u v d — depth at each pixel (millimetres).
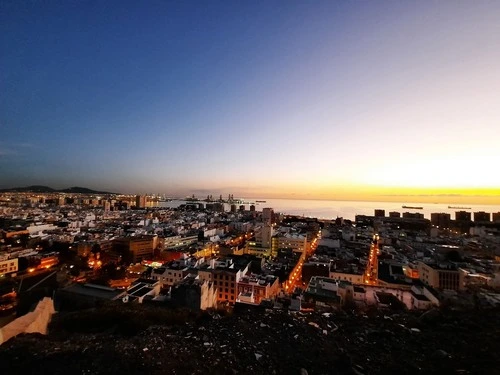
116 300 43594
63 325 24750
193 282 50719
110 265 103000
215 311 29719
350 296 54625
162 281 79125
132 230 179125
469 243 149000
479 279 77812
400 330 19531
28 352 15492
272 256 125375
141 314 26016
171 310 30250
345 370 14250
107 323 24891
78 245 122188
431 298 53469
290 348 16500
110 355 14820
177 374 13117
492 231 183000
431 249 126125
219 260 96125
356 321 21500
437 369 14172
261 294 68875
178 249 133125
